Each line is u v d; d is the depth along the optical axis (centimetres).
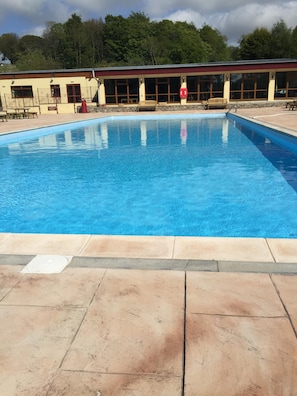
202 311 212
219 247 305
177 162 849
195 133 1388
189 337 190
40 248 314
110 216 494
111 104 2633
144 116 2127
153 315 210
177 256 289
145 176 718
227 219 467
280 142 1062
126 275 259
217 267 268
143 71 2486
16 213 518
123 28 6353
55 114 2541
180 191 602
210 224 451
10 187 661
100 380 163
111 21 6562
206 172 735
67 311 217
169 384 160
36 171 791
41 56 5803
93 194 602
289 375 162
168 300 225
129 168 799
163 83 2575
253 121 1417
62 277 259
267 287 237
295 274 254
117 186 646
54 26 6538
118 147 1107
